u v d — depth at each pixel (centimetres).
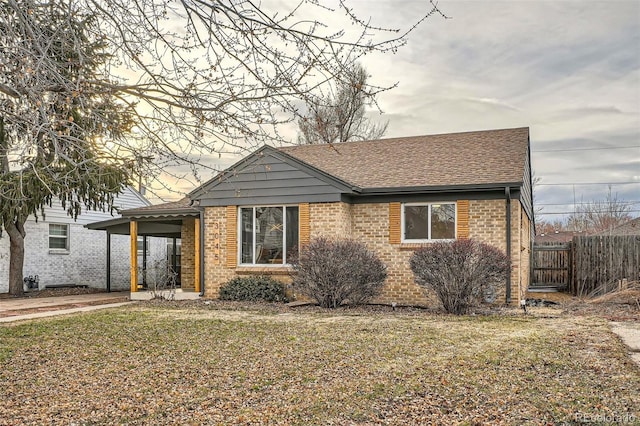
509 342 826
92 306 1484
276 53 532
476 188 1338
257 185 1533
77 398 579
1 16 513
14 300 1702
